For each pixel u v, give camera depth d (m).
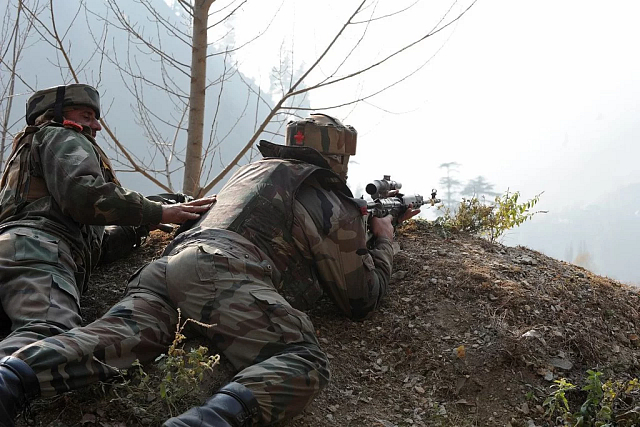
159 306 3.00
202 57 6.76
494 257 4.79
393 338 3.72
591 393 3.18
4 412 2.29
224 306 2.89
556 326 3.86
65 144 3.31
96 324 2.81
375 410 3.21
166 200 4.42
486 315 3.88
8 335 2.95
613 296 4.39
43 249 3.10
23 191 3.32
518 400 3.35
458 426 3.16
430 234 5.23
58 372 2.51
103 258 4.19
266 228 3.28
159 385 2.87
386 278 3.84
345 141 3.93
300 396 2.72
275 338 2.86
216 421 2.42
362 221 3.60
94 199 3.19
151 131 7.67
